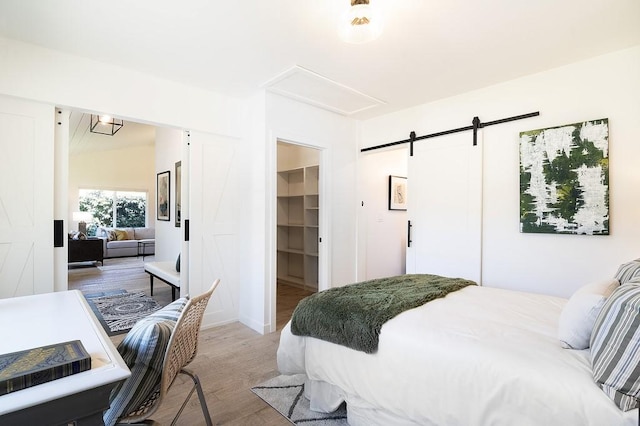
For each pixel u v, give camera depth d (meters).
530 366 1.22
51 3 1.98
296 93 3.44
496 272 3.17
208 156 3.44
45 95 2.52
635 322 1.07
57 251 2.62
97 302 4.30
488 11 2.05
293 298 4.71
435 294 2.10
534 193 2.89
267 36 2.36
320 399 1.97
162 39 2.40
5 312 1.45
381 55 2.62
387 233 5.04
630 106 2.50
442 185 3.54
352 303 1.92
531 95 2.97
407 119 3.90
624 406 1.02
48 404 0.79
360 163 4.40
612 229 2.56
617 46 2.48
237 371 2.49
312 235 5.34
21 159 2.45
